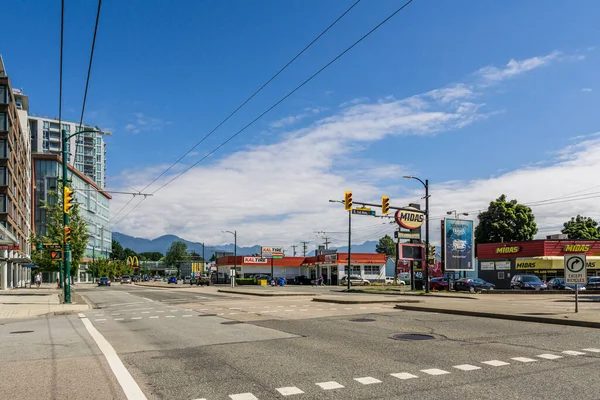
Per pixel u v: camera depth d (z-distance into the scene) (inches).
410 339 433.4
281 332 496.7
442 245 1861.5
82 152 6791.3
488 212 2881.4
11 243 1598.2
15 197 2581.2
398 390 255.0
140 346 415.8
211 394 252.4
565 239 2114.9
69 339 468.8
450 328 510.9
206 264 5039.4
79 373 305.4
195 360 345.7
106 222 5442.9
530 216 2817.4
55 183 4116.6
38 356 369.7
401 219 1812.3
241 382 277.1
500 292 1556.3
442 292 1627.7
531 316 576.4
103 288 2490.2
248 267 3656.5
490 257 2309.3
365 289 1940.2
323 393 251.6
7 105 2260.1
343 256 3218.5
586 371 297.1
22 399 246.5
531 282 1643.7
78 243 1710.1
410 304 826.2
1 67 2600.9
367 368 310.5
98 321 668.1
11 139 2373.3
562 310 683.4
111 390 262.4
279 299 1179.9
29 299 1290.6
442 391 252.2
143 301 1167.0
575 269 633.0
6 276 2247.8
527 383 267.6
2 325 645.3
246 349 390.6
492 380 275.0
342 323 572.4
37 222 4094.5
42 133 6407.5
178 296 1421.0
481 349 377.7
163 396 249.8
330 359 342.6
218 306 920.3
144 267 7342.5
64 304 1051.9
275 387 264.8
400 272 3415.4
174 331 521.7
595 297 1252.5
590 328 504.4
